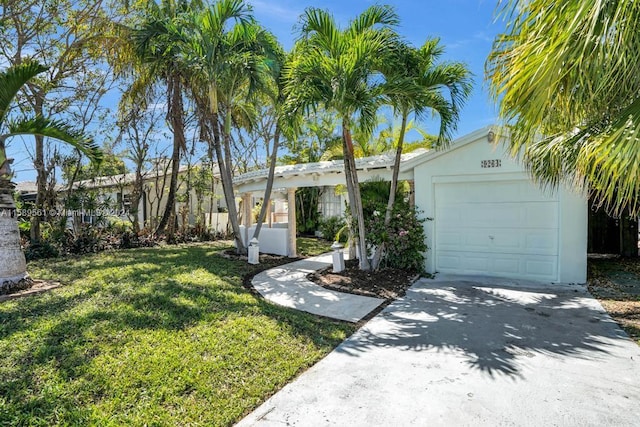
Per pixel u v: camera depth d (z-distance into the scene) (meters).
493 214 8.62
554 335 4.93
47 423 2.83
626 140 2.78
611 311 5.96
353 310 6.20
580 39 2.68
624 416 3.04
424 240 9.12
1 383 3.28
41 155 11.27
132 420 2.92
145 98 14.02
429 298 6.93
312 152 19.50
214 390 3.40
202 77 10.28
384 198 9.91
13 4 9.73
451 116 8.00
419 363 4.10
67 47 11.09
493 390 3.48
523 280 8.30
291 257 12.07
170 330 4.62
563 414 3.08
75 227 12.20
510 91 3.21
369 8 7.48
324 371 3.91
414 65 7.71
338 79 6.70
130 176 18.02
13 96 6.58
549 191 8.01
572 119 3.90
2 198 6.41
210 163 16.22
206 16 9.17
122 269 8.35
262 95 10.98
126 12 11.21
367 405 3.23
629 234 11.36
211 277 7.96
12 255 6.48
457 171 8.78
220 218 18.47
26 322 4.73
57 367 3.59
